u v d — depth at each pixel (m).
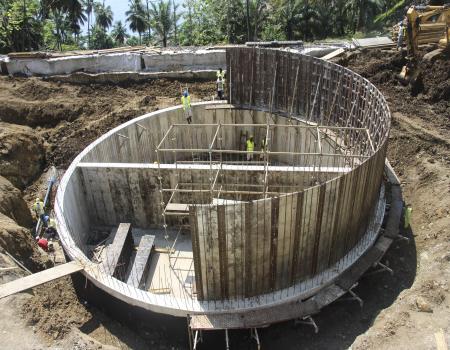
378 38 21.34
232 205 9.17
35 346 8.44
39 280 10.04
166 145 17.97
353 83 14.37
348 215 10.90
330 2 35.25
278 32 35.03
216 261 9.90
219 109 17.66
